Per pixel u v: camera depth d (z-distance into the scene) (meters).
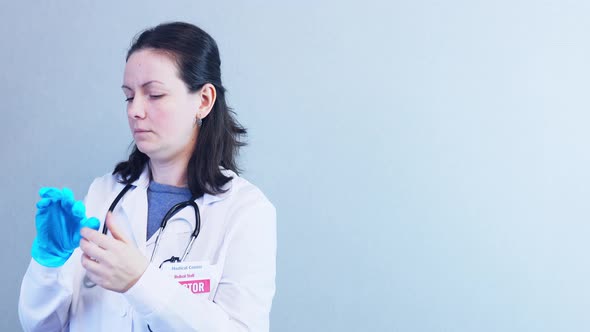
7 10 1.77
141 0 1.78
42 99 1.78
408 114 1.82
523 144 1.83
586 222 1.82
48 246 0.95
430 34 1.82
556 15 1.83
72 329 1.09
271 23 1.80
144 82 1.04
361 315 1.82
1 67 1.77
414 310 1.82
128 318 1.06
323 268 1.82
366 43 1.81
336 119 1.81
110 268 0.89
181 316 0.94
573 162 1.83
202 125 1.17
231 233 1.10
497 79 1.83
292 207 1.81
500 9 1.82
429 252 1.82
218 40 1.79
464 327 1.82
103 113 1.78
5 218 1.78
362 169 1.82
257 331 1.07
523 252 1.83
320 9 1.81
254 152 1.80
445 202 1.83
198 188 1.14
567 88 1.83
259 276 1.09
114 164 1.78
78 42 1.77
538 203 1.83
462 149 1.82
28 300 1.04
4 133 1.77
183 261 1.08
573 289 1.82
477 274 1.83
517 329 1.82
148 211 1.15
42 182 1.78
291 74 1.81
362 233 1.82
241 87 1.80
